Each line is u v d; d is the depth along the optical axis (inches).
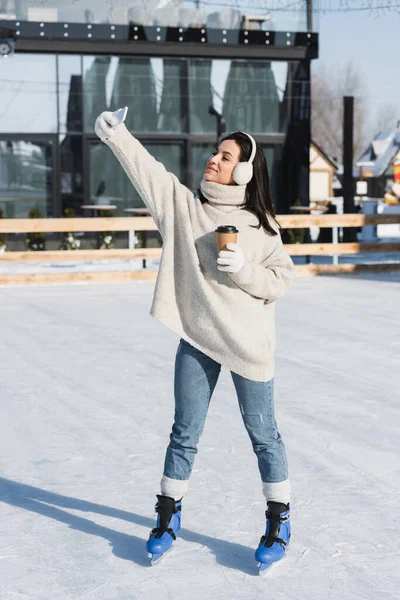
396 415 241.4
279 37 782.5
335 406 251.4
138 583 137.2
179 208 141.2
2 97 748.0
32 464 199.5
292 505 171.9
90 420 237.9
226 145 140.1
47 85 754.8
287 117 800.9
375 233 972.6
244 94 792.9
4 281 573.0
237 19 773.3
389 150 2095.2
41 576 139.9
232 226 132.3
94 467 196.7
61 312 451.5
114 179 775.1
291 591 134.3
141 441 217.2
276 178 805.2
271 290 138.3
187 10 762.8
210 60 782.5
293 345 352.8
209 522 163.0
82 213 770.8
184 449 144.9
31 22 732.0
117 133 138.7
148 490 181.2
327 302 485.1
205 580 138.3
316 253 622.8
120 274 591.2
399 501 174.1
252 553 148.9
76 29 741.9
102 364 315.3
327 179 2018.9
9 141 754.8
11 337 375.2
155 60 772.0
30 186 762.2
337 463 198.7
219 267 133.3
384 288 548.1
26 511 169.6
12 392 272.5
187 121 783.7
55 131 759.7
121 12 749.9
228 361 138.8
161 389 274.7
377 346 350.9
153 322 415.8
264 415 142.1
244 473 191.0
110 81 765.9
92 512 168.9
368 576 139.6
